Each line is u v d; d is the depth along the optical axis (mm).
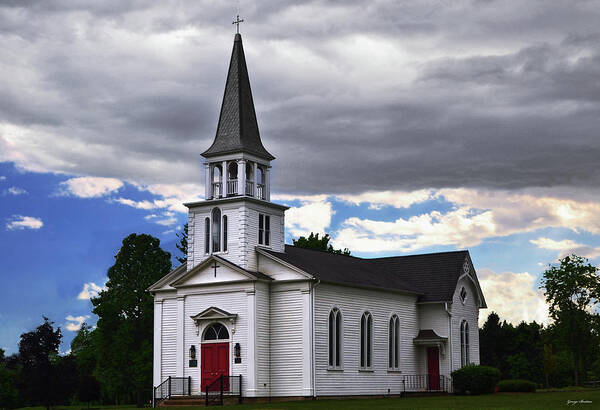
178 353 58344
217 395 54188
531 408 41938
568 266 82500
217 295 57406
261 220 59562
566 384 101688
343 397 57969
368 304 62375
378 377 62406
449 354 67625
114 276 80562
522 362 101875
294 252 62375
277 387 55969
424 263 72375
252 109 61000
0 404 83625
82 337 116750
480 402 49688
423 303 68688
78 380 72312
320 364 56062
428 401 52375
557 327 82500
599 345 82562
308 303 55750
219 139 59750
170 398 56344
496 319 107312
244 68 61531
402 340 66250
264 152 60281
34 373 70062
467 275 71625
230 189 59000
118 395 92312
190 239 59719
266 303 56938
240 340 55812
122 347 77625
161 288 60969
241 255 57031
